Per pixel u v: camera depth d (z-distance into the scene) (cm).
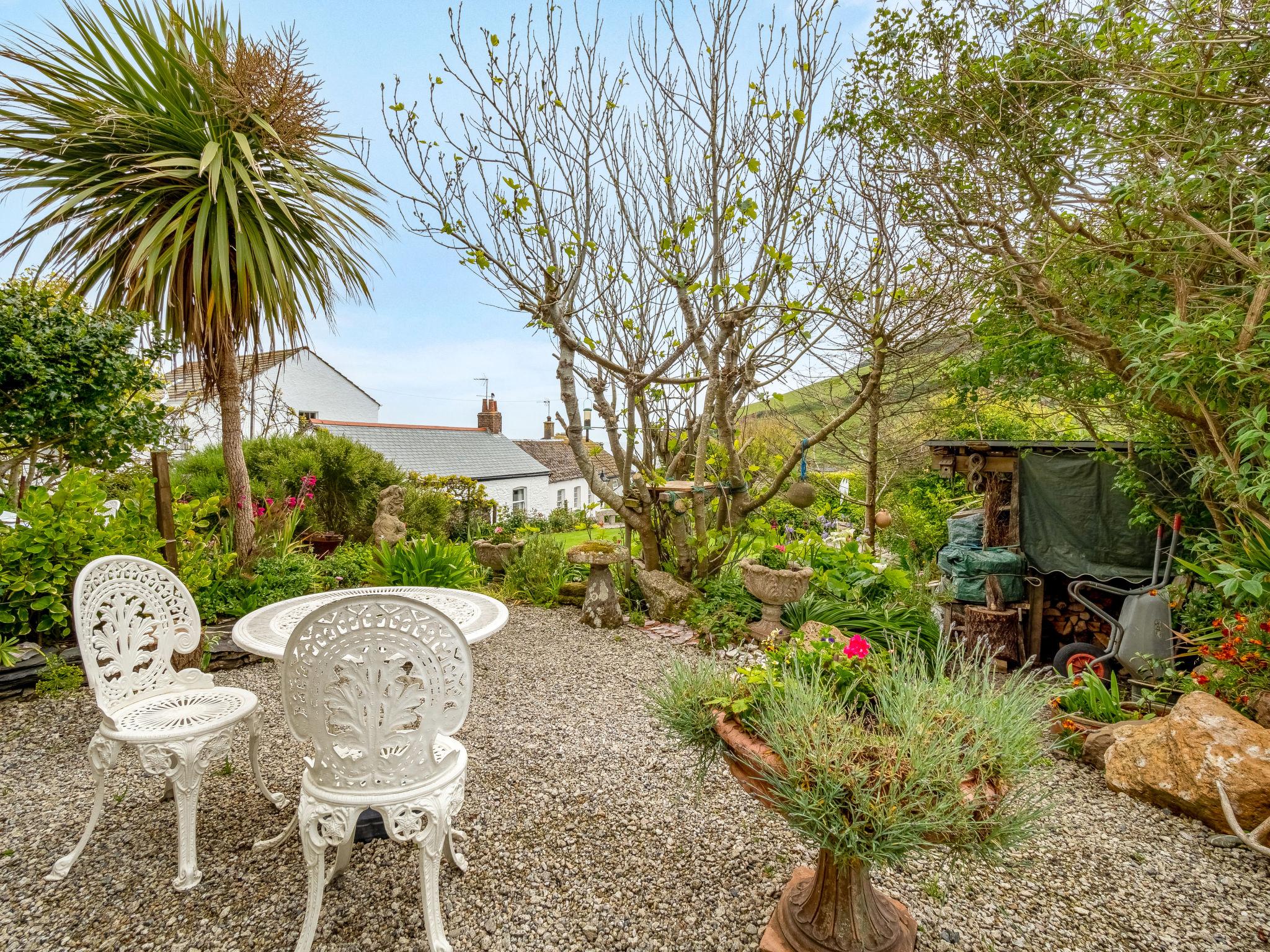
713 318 474
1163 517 373
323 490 782
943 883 190
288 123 447
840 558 530
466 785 250
